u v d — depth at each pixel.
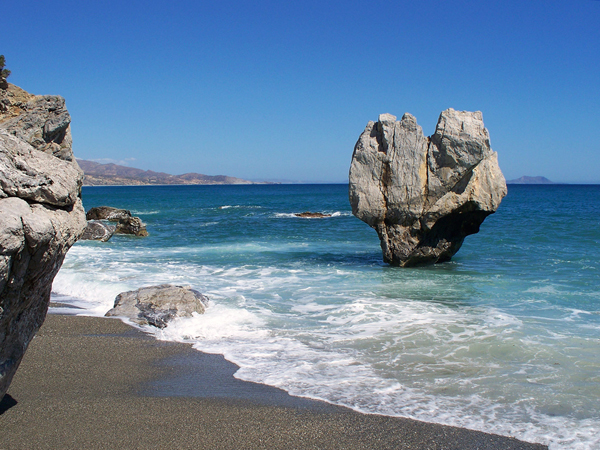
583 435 5.47
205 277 15.03
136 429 5.39
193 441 5.17
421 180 15.90
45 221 4.35
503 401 6.32
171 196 104.50
